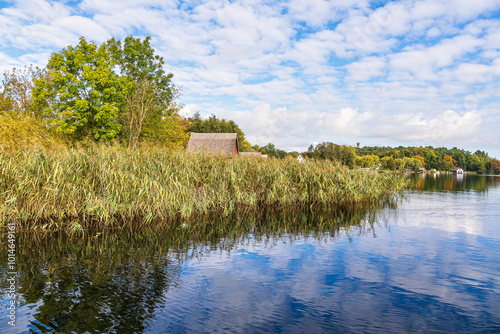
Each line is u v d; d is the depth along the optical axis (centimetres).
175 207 1167
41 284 589
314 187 1586
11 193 929
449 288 587
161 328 440
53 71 2678
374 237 977
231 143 4122
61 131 2609
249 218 1276
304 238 962
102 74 2792
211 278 632
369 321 463
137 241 905
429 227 1125
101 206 994
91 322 453
